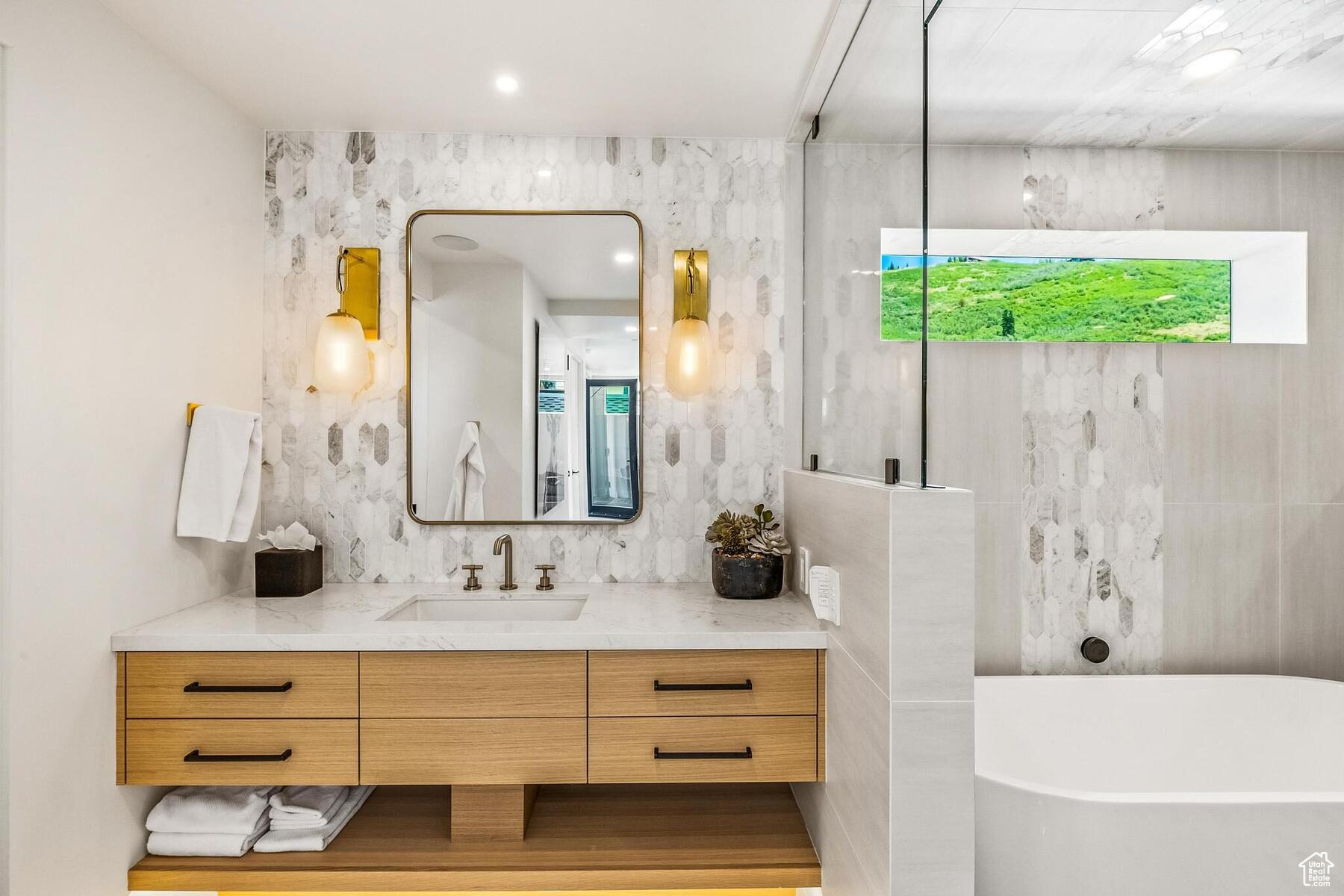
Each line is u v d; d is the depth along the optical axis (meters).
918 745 1.22
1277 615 2.36
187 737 1.69
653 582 2.36
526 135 2.34
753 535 2.15
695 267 2.31
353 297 2.30
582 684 1.73
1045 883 1.51
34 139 1.43
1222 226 2.35
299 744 1.71
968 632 1.22
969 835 1.22
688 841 1.87
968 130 2.21
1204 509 2.37
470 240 2.33
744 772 1.74
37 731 1.45
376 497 2.33
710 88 2.03
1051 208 2.35
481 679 1.72
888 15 1.42
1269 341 2.40
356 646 1.70
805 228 2.26
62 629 1.51
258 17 1.68
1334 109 2.02
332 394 2.33
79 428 1.55
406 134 2.33
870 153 1.54
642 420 2.35
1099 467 2.38
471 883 1.74
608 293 2.34
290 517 2.32
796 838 1.89
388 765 1.71
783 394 2.36
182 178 1.90
